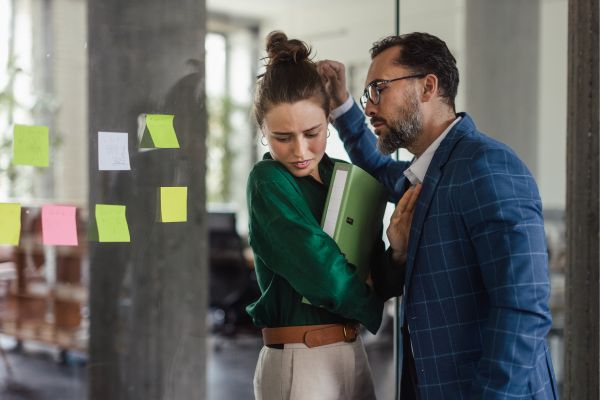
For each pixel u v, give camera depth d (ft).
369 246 5.25
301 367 4.87
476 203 4.58
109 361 7.66
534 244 4.45
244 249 22.25
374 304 4.86
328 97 4.82
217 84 29.91
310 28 27.68
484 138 4.88
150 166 6.15
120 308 7.63
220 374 16.20
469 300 4.78
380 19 24.73
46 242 5.07
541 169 22.74
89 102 6.16
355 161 6.47
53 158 13.11
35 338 15.37
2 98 9.58
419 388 4.99
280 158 4.84
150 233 7.26
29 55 9.48
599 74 6.76
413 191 5.09
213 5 28.55
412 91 5.11
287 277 4.71
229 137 29.91
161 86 6.40
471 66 17.99
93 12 6.31
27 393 12.82
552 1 22.41
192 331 7.74
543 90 22.71
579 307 6.87
